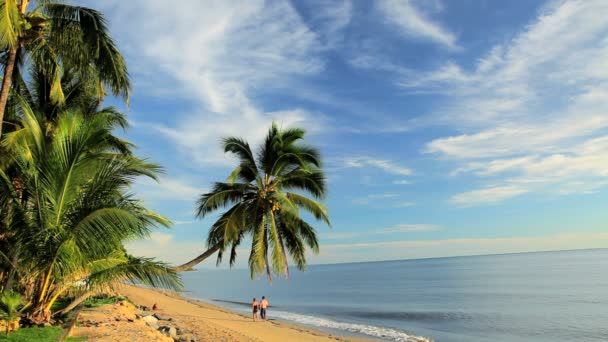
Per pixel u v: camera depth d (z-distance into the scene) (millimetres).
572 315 40219
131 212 10008
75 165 10078
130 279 10695
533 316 40719
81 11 12008
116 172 10500
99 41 12148
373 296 73375
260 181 19234
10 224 9820
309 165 20031
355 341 26516
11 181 10602
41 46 11805
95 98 17891
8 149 10461
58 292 10914
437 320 40656
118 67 12633
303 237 19344
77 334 11039
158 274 10797
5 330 9555
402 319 41844
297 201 19656
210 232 18438
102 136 10500
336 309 52531
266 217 18359
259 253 18047
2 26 9625
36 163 9859
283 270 18375
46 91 16422
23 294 11109
